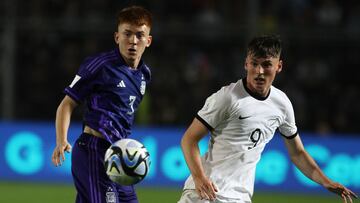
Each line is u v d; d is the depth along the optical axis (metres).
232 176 20.16
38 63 57.16
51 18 58.00
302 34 56.28
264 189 51.84
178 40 59.47
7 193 45.06
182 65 58.94
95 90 21.41
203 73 58.44
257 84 19.62
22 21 53.47
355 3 62.62
